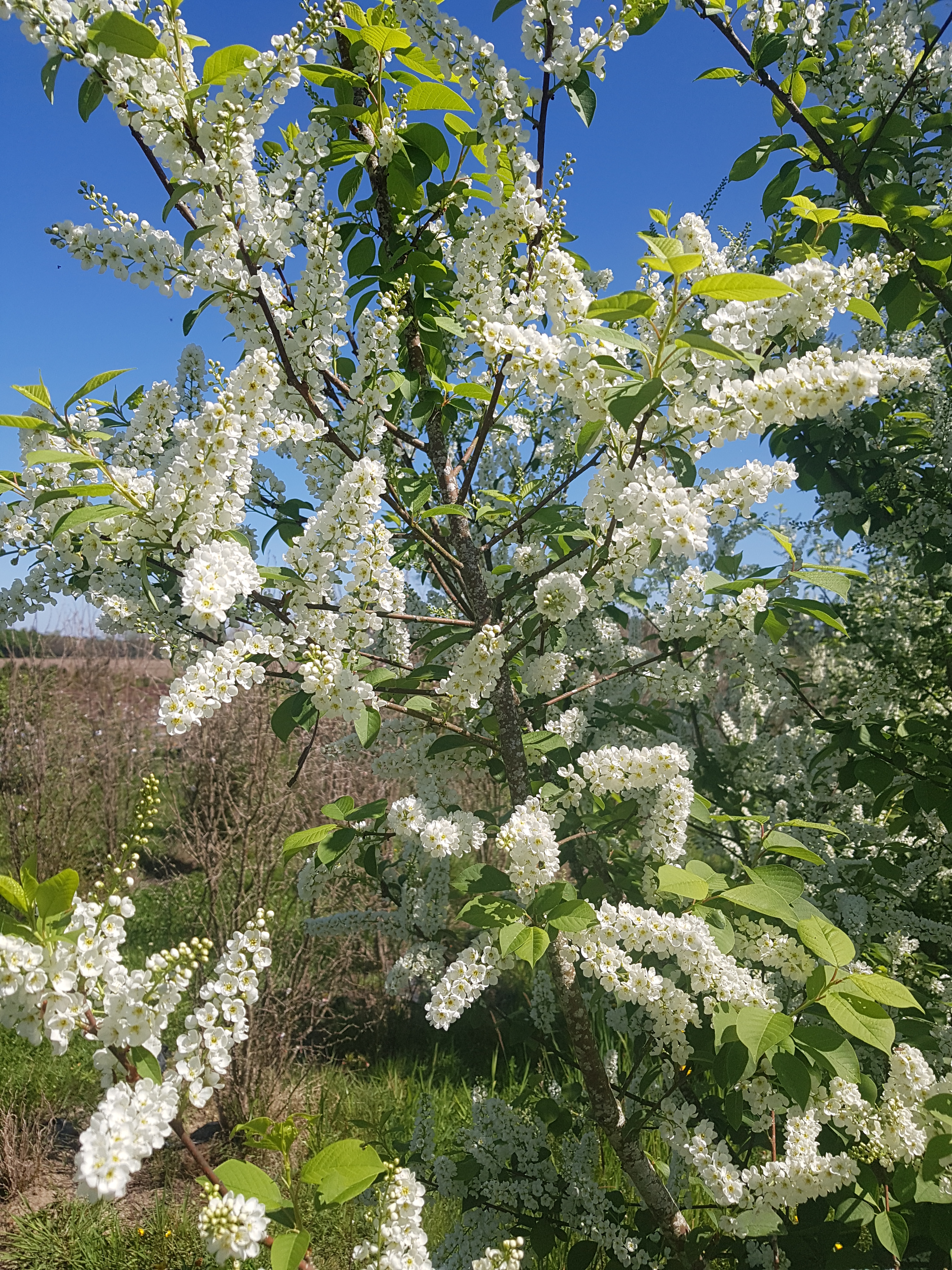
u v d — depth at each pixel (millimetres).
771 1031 1791
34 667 9586
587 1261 2531
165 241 2191
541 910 1948
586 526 2955
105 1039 1406
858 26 3916
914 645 4734
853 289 2105
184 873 7059
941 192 4043
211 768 5621
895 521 4770
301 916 5766
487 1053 5234
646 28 2330
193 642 2727
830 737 4590
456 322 2768
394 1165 1666
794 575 2572
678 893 1853
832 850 3807
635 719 3834
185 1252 3605
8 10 1776
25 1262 3609
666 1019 2135
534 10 2141
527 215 2209
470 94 2277
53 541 2238
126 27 1813
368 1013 5562
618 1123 2430
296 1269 1326
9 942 1297
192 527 1972
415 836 2328
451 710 2658
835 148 3604
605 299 1701
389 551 2250
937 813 3379
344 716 2266
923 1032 2557
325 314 2340
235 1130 1621
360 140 2715
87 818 7402
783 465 1964
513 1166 2883
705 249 2027
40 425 2033
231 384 1948
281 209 2158
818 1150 2076
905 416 4199
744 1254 2330
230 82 1957
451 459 3910
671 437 2084
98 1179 1223
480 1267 1683
